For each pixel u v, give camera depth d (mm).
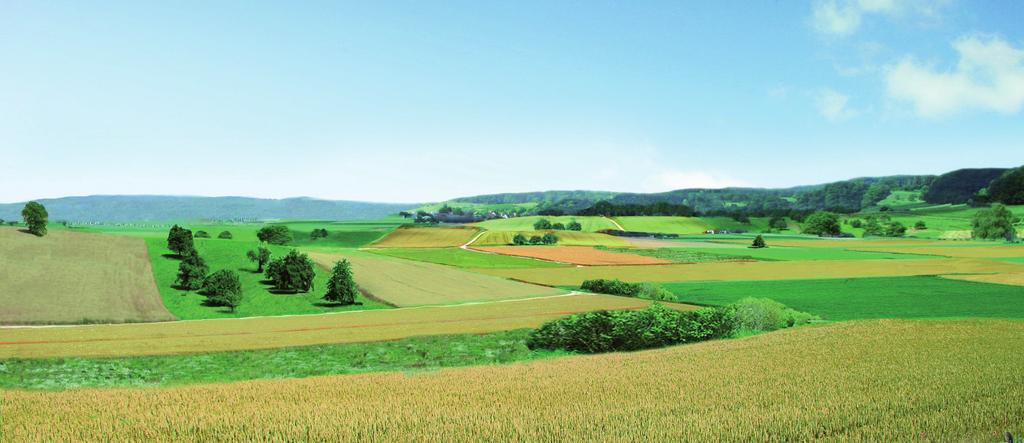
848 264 102812
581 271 94875
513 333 43156
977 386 18969
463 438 14156
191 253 69125
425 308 60000
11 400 19047
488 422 15539
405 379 23156
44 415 16906
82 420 16281
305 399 19188
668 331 36625
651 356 29203
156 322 51906
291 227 196500
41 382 28422
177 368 31938
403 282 77750
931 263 102938
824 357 26266
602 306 59188
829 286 74875
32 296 58156
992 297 63969
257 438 14328
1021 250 128250
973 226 173125
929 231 197125
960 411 15922
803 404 17094
